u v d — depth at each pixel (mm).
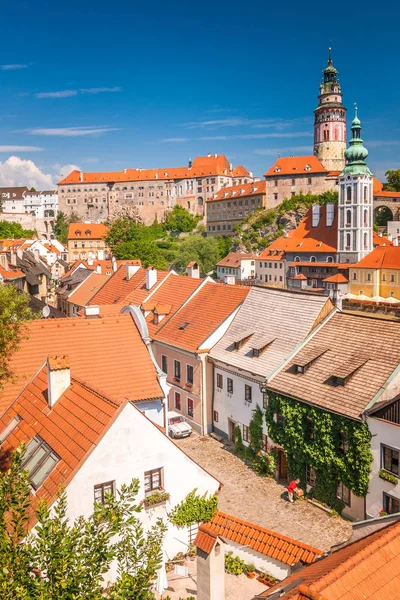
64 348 34781
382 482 28688
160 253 179125
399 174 184250
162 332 51406
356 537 18625
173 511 24234
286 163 197875
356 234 130875
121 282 69312
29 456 24000
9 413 28922
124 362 34938
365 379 31750
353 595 12758
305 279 137250
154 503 23312
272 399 36281
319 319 39375
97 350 35188
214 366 44750
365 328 35719
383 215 171500
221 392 44000
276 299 44219
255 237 188125
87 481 21688
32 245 152250
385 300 105500
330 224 143500
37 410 27016
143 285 63250
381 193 167500
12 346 26297
